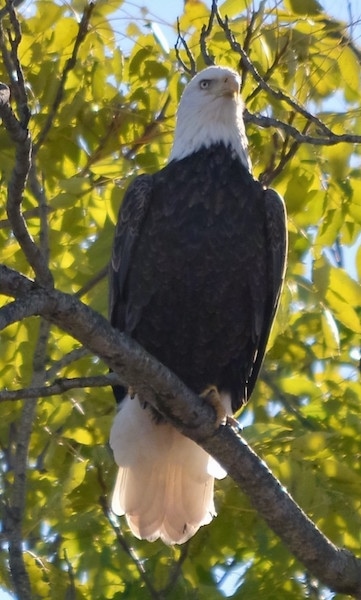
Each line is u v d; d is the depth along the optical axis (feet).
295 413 37.52
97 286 37.47
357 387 37.93
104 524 36.35
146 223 35.50
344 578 30.19
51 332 38.42
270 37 37.63
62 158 37.70
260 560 36.17
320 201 38.40
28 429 33.55
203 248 35.04
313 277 36.17
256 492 30.48
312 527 30.25
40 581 35.37
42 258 26.91
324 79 37.63
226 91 36.52
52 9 37.24
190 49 39.29
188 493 36.06
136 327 36.01
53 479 35.96
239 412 40.24
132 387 30.99
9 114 25.38
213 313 35.55
